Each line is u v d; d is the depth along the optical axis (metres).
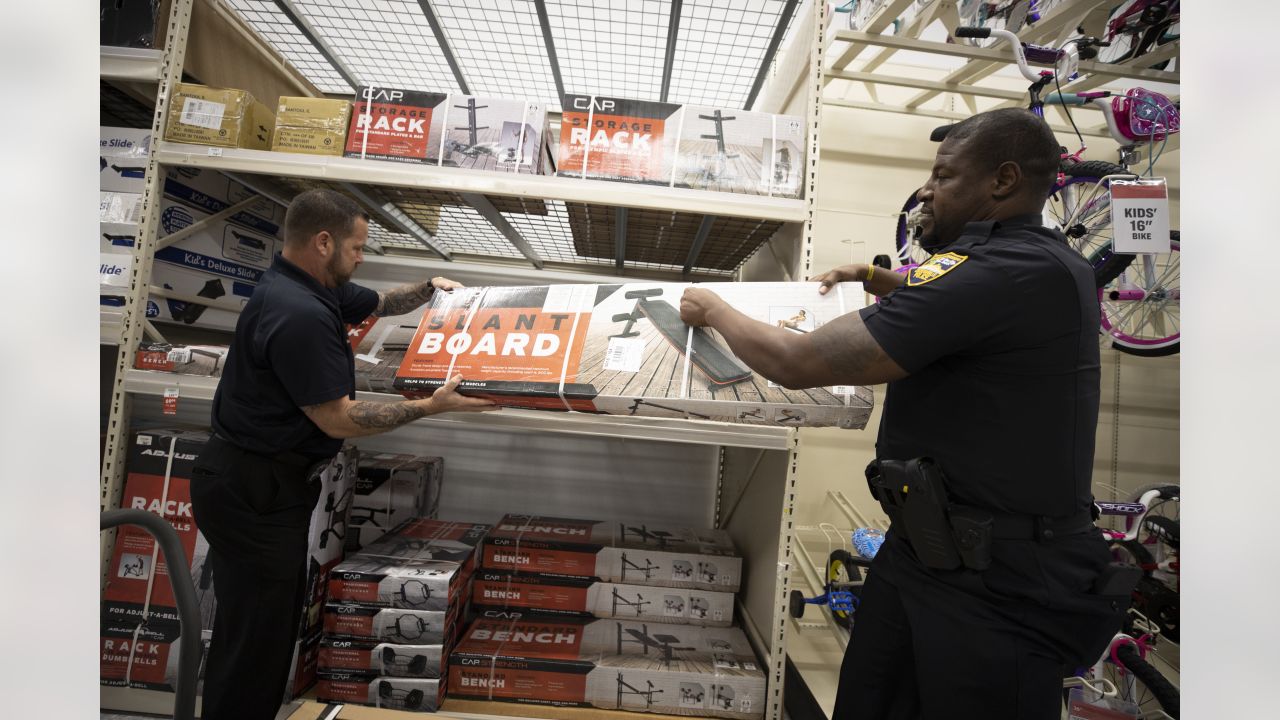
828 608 2.19
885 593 1.07
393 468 2.00
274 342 1.17
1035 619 0.84
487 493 2.44
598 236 2.09
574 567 1.85
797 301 1.30
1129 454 2.69
